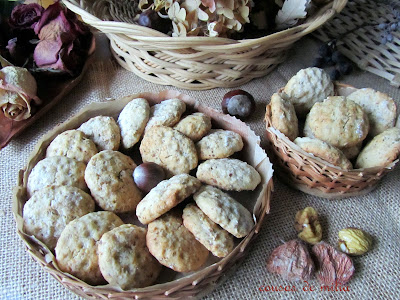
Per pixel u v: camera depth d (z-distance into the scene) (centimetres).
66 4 36
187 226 25
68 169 29
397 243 29
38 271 28
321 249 27
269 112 31
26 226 26
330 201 32
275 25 41
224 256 25
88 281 24
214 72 38
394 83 40
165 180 27
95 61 43
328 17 36
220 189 28
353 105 31
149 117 32
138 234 25
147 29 33
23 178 29
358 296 27
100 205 28
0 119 36
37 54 38
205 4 34
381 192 32
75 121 33
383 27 43
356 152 31
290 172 31
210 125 32
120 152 31
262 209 27
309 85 33
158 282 25
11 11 43
